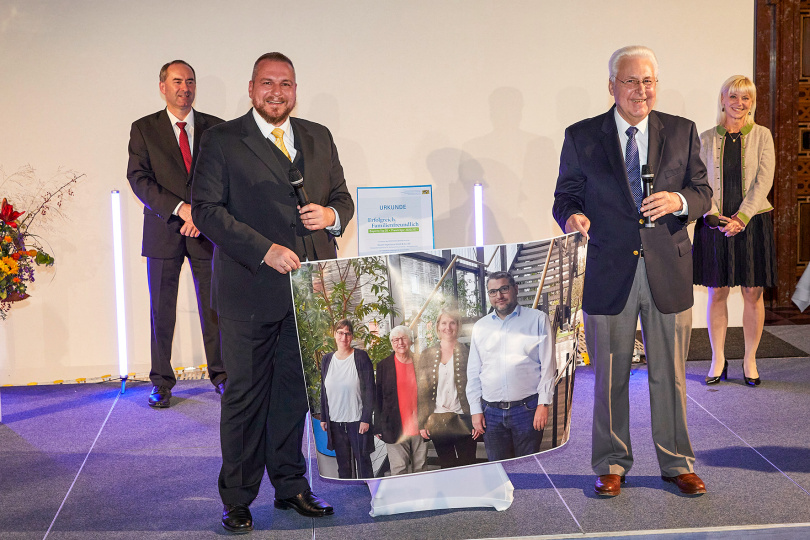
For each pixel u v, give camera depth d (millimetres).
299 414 3053
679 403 3154
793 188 6250
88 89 4984
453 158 5215
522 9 5129
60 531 2932
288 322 2975
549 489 3217
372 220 4789
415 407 2809
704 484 3158
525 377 2826
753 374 4500
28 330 5125
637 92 2910
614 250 3041
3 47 4910
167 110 4512
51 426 4176
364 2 5070
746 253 4340
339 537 2844
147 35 4977
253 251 2750
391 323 2758
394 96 5148
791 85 6113
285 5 5035
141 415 4348
